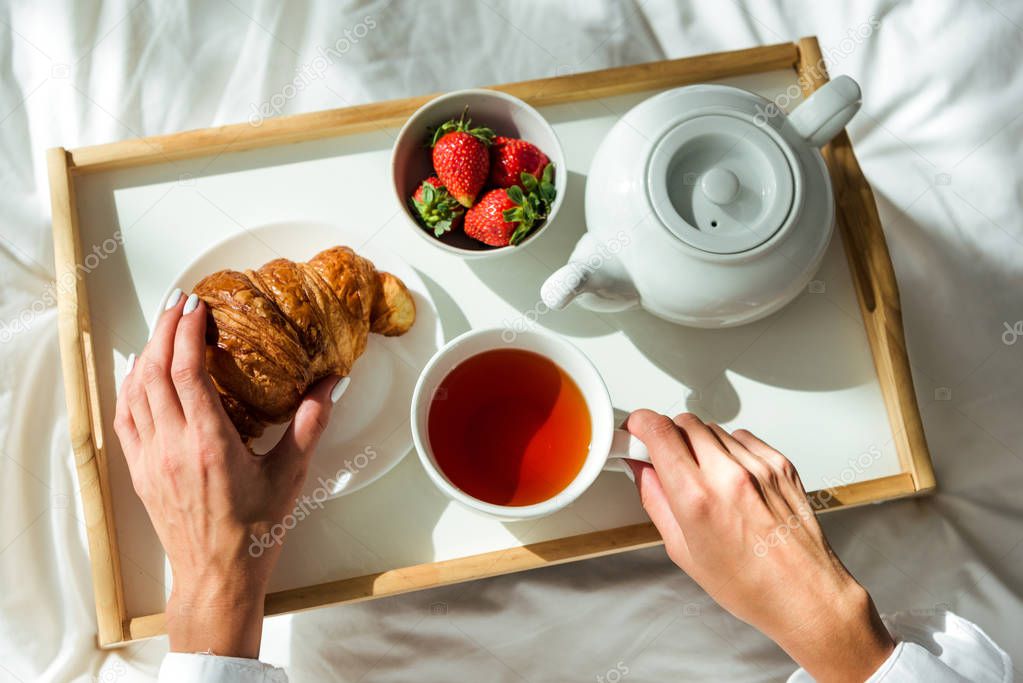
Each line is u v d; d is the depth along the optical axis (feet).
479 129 2.68
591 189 2.68
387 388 2.80
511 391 2.62
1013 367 3.57
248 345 2.40
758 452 2.48
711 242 2.46
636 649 3.39
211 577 2.41
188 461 2.39
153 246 2.91
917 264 3.67
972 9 3.86
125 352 2.83
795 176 2.51
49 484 3.33
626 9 3.88
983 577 3.35
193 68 3.70
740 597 2.35
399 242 2.97
